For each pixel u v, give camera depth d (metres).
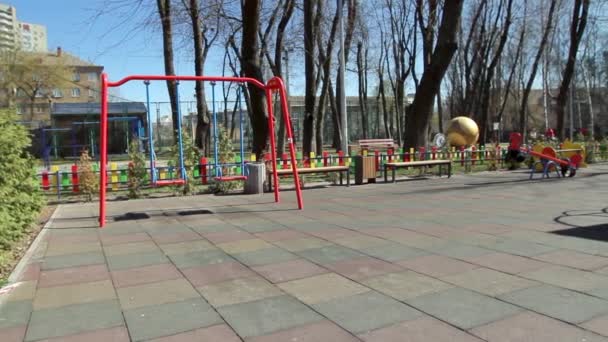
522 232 6.90
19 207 7.12
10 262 5.93
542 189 11.91
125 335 3.70
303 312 4.07
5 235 6.21
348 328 3.72
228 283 4.92
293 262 5.65
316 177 15.46
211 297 4.51
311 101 18.23
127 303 4.40
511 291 4.42
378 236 6.92
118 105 35.84
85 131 35.59
